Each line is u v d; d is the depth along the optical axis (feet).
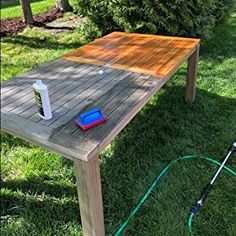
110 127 4.73
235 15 18.74
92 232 5.06
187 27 13.23
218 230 5.53
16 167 7.11
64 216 5.79
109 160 7.18
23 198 6.21
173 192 6.31
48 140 4.52
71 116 5.03
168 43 8.46
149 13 12.64
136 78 6.29
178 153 7.43
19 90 5.93
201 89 10.33
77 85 6.06
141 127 8.34
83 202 4.79
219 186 6.42
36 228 5.59
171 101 9.60
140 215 5.83
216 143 7.75
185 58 7.64
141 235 5.47
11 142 7.97
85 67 6.89
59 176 6.75
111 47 8.21
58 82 6.20
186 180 6.61
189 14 13.08
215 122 8.57
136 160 7.19
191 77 9.09
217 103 9.51
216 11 15.75
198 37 13.71
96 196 4.73
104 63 7.09
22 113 5.16
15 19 17.95
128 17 13.11
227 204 6.02
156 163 7.11
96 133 4.61
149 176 6.73
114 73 6.53
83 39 14.71
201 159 7.22
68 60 7.33
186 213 5.85
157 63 7.04
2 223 5.72
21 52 13.75
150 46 8.22
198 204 5.85
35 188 6.44
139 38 8.96
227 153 7.21
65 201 6.11
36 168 7.00
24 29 16.28
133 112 5.23
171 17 12.66
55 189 6.41
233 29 16.58
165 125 8.44
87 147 4.35
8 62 12.72
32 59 12.99
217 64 12.28
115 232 5.54
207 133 8.14
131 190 6.37
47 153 7.47
